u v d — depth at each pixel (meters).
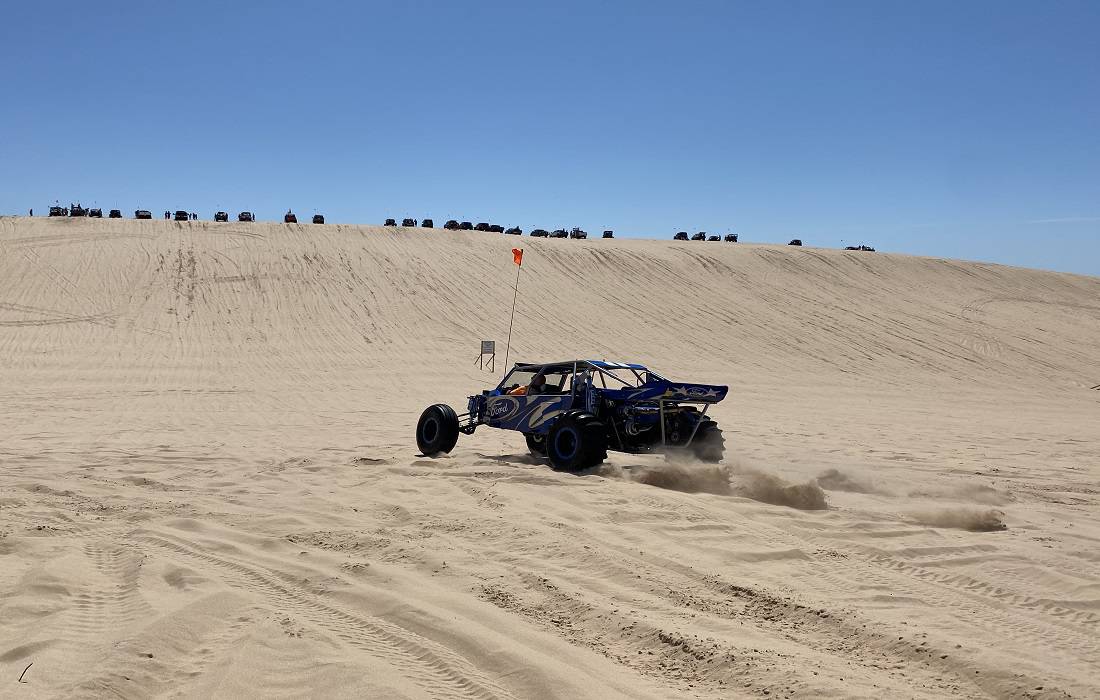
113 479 9.43
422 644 4.23
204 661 3.97
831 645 4.36
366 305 42.16
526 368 12.27
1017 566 6.03
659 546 6.34
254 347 34.06
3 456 11.15
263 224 58.19
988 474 11.36
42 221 54.94
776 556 6.13
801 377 34.03
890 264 63.34
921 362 39.47
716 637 4.39
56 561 5.72
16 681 3.66
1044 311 55.00
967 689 3.79
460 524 7.08
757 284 53.66
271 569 5.73
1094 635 4.56
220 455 11.58
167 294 41.41
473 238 58.88
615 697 3.61
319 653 4.06
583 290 48.62
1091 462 13.17
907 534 7.03
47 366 27.97
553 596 5.11
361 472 10.08
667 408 10.94
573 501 8.11
